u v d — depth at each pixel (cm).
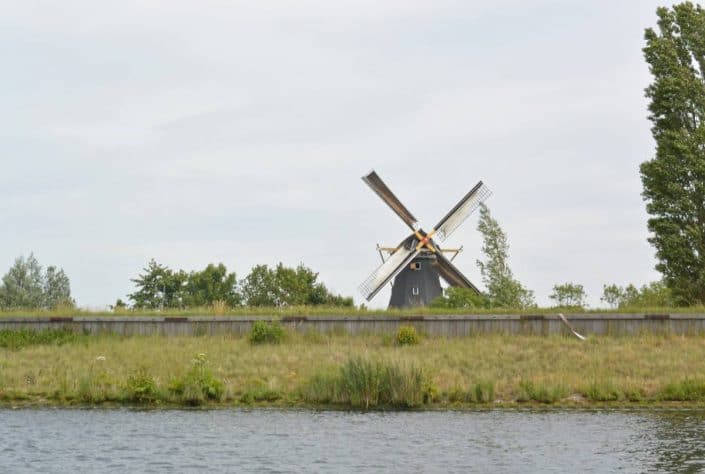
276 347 6044
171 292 11038
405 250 9044
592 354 5822
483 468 3569
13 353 5944
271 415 4719
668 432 4256
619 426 4416
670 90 7569
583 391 5228
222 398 5112
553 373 5534
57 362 5750
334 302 11194
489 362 5759
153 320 6400
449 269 9131
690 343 5988
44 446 3909
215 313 6719
